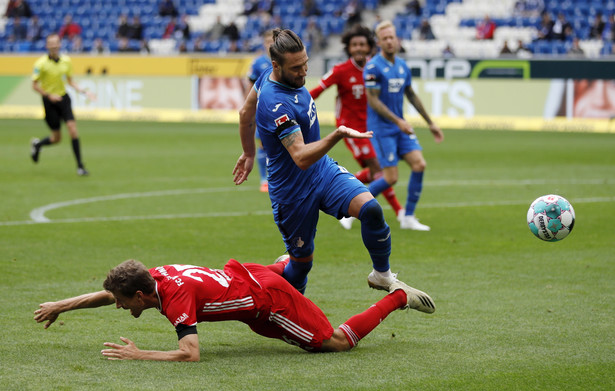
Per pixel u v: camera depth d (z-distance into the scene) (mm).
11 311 12039
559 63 48938
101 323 11547
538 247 17484
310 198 11148
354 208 10867
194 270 9680
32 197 24125
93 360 9625
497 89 50375
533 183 28047
